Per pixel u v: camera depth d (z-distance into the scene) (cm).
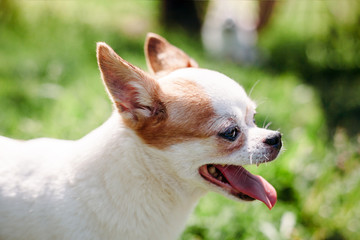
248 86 117
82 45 126
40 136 88
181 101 66
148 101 65
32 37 125
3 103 93
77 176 65
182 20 176
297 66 144
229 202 80
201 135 65
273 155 67
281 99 112
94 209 64
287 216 80
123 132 65
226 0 148
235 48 146
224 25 145
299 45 152
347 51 145
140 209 65
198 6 176
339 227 79
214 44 148
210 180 66
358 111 116
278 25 166
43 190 65
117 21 162
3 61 107
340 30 146
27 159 66
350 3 143
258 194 67
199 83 66
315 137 92
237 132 66
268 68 144
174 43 146
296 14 166
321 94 125
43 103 95
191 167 66
